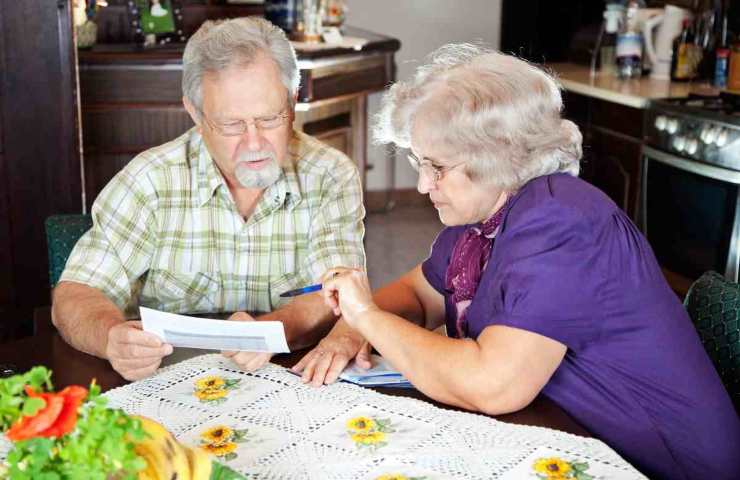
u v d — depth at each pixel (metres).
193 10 4.34
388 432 1.30
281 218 1.93
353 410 1.37
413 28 5.34
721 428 1.44
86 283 1.81
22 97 2.98
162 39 3.85
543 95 1.43
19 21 2.92
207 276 1.93
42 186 3.06
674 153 3.41
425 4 5.31
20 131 3.00
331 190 1.95
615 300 1.40
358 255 1.93
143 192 1.87
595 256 1.38
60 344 1.65
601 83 4.00
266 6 4.20
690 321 1.50
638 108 3.65
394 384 1.47
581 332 1.39
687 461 1.43
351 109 4.51
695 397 1.42
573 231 1.38
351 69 4.15
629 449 1.43
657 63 4.12
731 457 1.45
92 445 0.83
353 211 1.96
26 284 3.13
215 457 1.23
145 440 1.01
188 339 1.48
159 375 1.49
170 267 1.91
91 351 1.58
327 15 4.20
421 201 5.60
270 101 1.71
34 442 0.83
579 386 1.43
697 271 3.38
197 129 1.95
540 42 4.95
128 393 1.42
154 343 1.45
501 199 1.50
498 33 5.38
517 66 1.44
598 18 4.57
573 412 1.43
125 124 3.57
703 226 3.32
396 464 1.21
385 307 1.73
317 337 1.69
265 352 1.48
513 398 1.35
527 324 1.36
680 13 4.05
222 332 1.45
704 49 3.93
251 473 1.19
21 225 3.08
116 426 0.84
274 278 1.94
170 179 1.88
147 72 3.53
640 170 3.63
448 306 1.68
